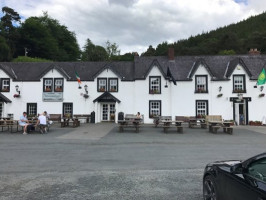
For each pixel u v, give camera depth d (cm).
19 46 5150
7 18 5288
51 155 874
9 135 1441
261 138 1338
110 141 1212
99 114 2356
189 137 1370
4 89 2366
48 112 2362
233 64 2298
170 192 494
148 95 2308
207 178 438
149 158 826
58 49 5681
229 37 6869
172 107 2264
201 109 2258
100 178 594
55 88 2375
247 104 2198
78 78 2208
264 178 304
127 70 2470
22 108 2370
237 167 355
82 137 1352
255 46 6519
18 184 548
